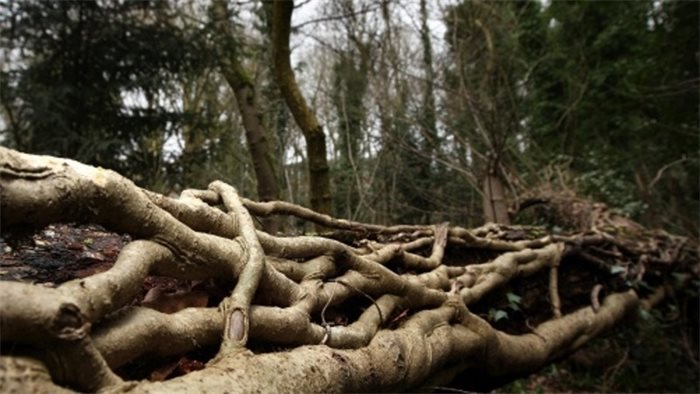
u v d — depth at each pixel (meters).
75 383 0.91
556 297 3.68
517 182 7.51
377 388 1.68
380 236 2.94
